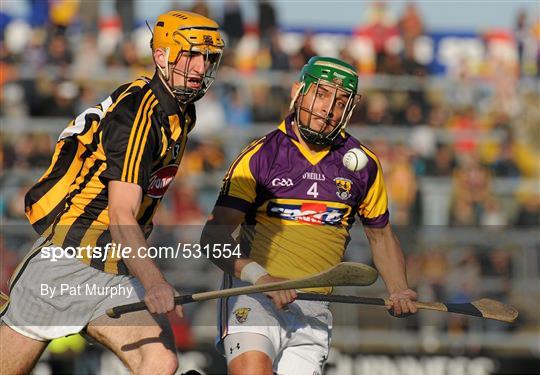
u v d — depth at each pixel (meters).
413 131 39.03
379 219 19.66
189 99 17.75
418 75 40.41
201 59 17.67
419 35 42.59
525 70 43.06
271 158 18.78
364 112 39.12
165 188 18.03
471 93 41.16
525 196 38.59
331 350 33.22
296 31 41.78
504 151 40.09
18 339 18.06
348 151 18.86
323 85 18.52
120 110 17.19
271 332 18.38
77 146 17.70
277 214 19.00
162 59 17.73
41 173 35.34
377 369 33.31
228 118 37.81
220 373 30.88
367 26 42.12
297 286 17.67
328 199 18.95
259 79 38.44
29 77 36.91
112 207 16.73
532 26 43.69
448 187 38.31
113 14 39.62
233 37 40.69
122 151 16.91
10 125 36.00
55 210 18.08
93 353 31.33
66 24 38.94
